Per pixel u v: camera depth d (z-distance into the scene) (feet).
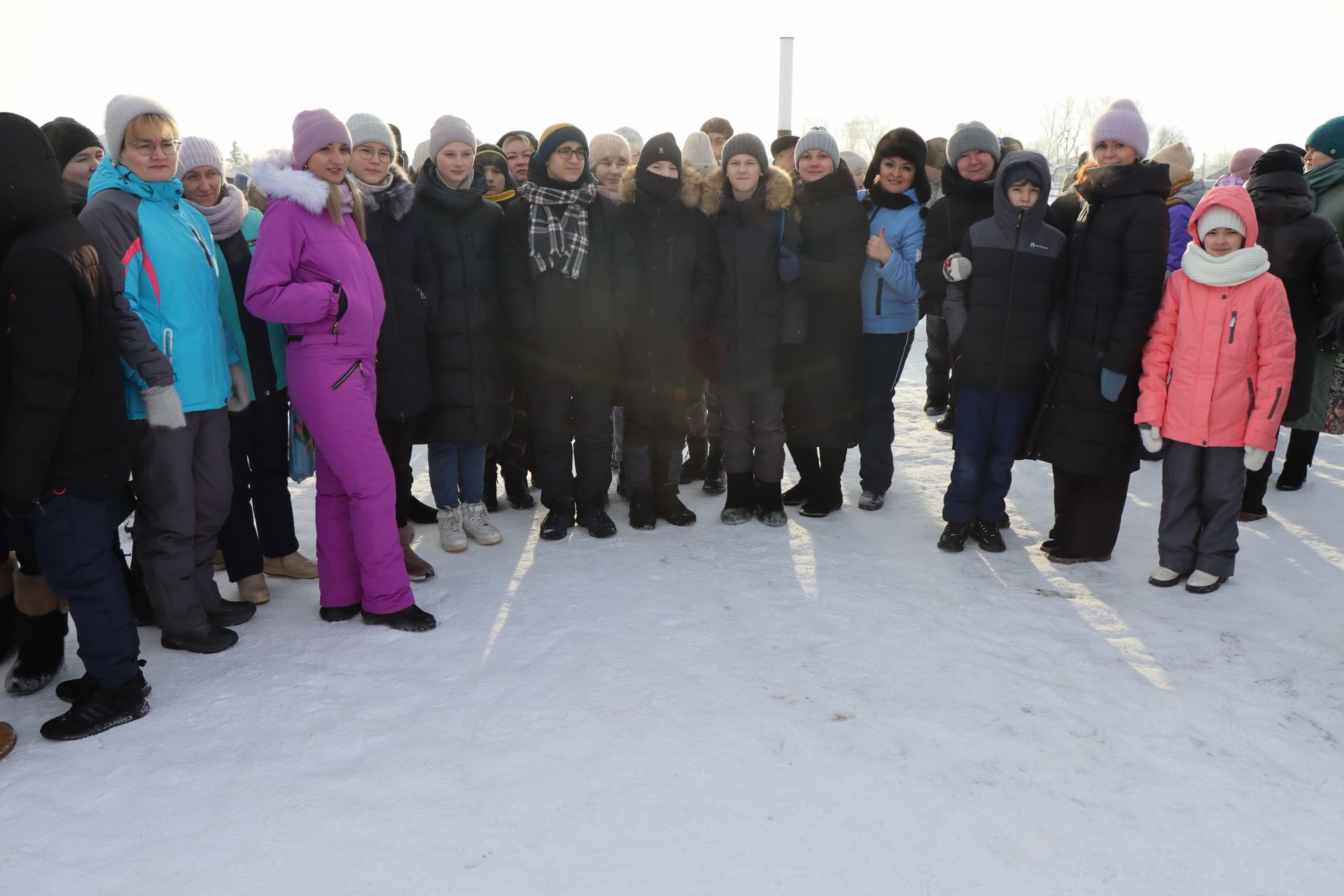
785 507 15.38
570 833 6.79
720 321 13.41
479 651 9.90
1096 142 11.92
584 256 12.67
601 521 13.84
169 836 6.81
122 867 6.48
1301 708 8.66
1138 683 9.12
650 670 9.38
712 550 13.12
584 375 13.12
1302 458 15.30
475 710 8.61
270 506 11.87
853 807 7.10
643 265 13.15
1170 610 10.98
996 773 7.57
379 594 10.48
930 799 7.22
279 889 6.23
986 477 13.07
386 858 6.52
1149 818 7.00
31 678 9.22
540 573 12.26
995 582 11.89
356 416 10.07
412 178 16.38
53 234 7.73
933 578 11.99
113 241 8.69
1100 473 11.95
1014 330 12.10
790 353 13.85
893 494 15.81
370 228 11.32
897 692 8.93
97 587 8.34
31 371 7.53
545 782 7.43
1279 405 10.77
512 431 15.10
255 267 9.60
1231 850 6.65
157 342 9.11
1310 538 13.39
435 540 13.82
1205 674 9.32
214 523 10.32
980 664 9.52
